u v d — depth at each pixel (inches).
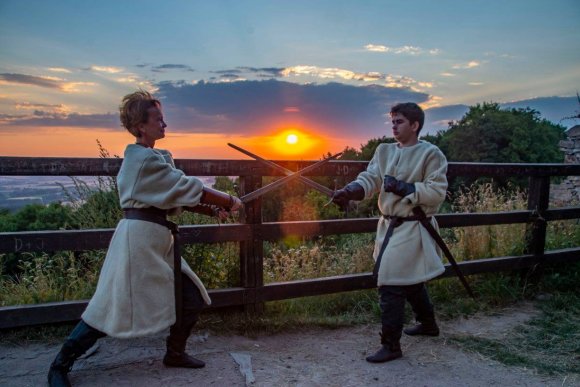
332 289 166.1
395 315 133.5
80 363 126.9
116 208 172.4
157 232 111.7
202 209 124.5
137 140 114.9
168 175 110.1
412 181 133.5
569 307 180.2
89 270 175.3
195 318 121.9
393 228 134.7
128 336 107.4
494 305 183.0
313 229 161.9
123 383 117.0
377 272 133.6
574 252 207.0
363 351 141.3
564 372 131.6
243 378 121.3
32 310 135.1
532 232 198.1
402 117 134.3
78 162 134.9
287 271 196.1
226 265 167.8
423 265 132.3
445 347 145.4
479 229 217.0
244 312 157.2
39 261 174.9
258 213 154.2
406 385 121.6
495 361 137.3
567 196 447.2
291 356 136.3
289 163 156.4
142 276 109.1
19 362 126.0
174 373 122.6
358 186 135.4
